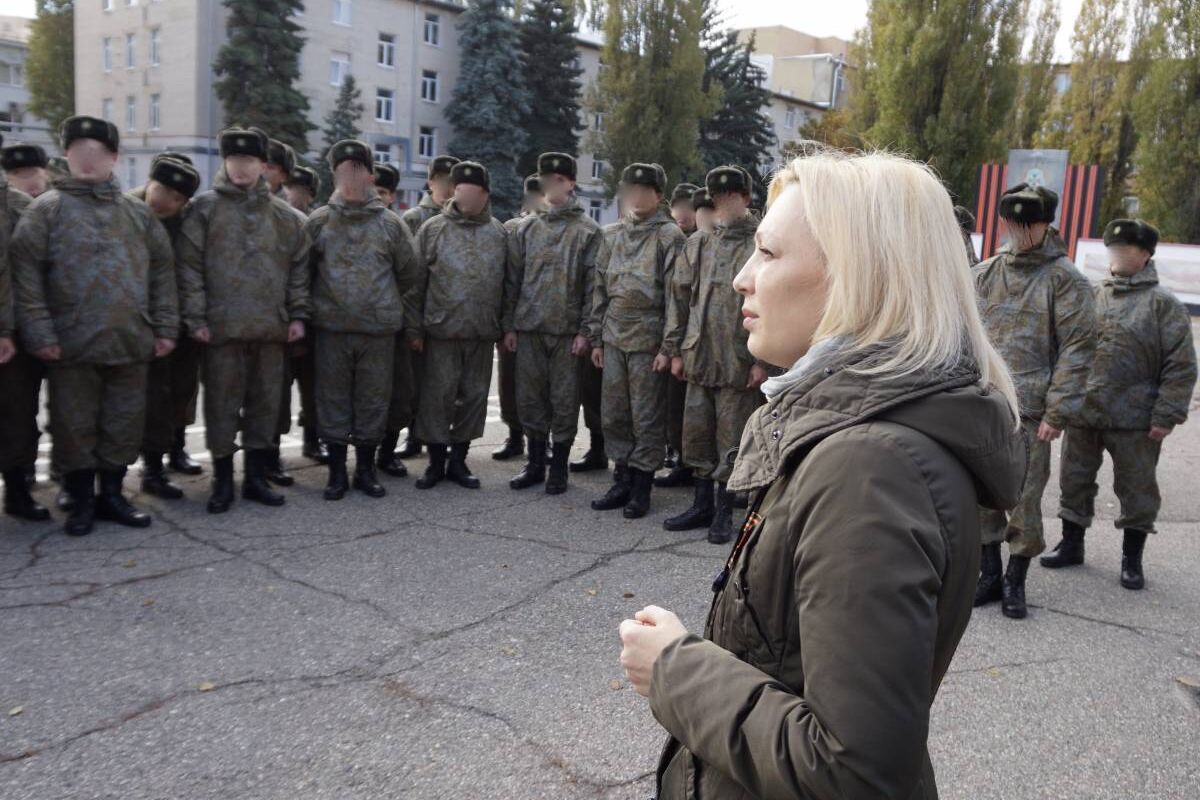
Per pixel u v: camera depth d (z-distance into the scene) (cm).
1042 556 515
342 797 267
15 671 337
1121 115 3309
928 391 109
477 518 552
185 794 266
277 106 3111
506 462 707
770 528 115
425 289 607
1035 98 3350
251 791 268
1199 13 2430
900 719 97
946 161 2445
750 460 122
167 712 311
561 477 616
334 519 538
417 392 677
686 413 542
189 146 3772
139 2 3881
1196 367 459
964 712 335
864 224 115
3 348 466
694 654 117
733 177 517
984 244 1839
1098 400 470
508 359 702
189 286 523
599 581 452
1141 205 2622
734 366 513
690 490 651
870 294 115
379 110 3981
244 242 533
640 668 123
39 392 515
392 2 3925
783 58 6644
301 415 682
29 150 627
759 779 106
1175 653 393
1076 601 453
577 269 607
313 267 574
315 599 414
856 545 102
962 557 109
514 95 3575
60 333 476
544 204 641
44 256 474
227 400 538
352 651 363
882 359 112
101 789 267
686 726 114
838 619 101
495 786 276
